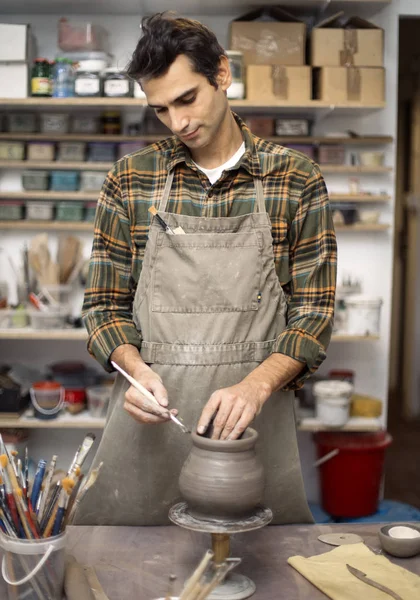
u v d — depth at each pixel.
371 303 3.58
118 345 1.76
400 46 6.32
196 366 1.75
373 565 1.46
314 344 1.69
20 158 3.58
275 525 1.73
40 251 3.62
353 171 3.67
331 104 3.45
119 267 1.86
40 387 3.52
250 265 1.75
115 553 1.54
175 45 1.55
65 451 3.89
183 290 1.75
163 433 1.78
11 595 1.30
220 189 1.80
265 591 1.38
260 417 1.78
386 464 4.93
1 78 3.45
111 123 3.59
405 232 6.57
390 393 6.79
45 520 1.32
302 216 1.79
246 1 3.46
